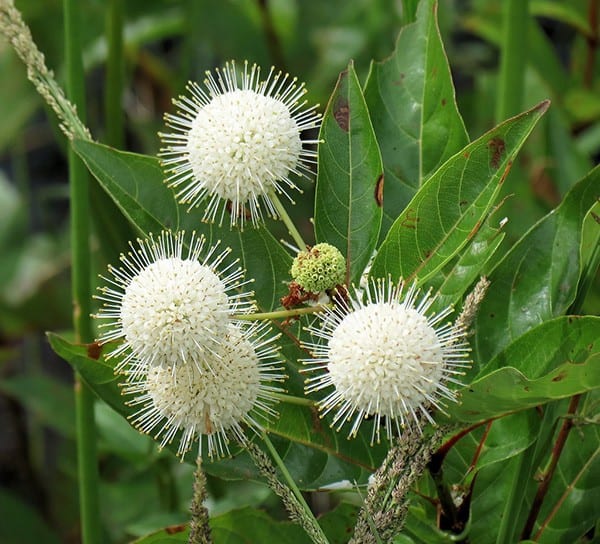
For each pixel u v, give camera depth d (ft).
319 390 1.39
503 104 1.67
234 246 1.40
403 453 1.25
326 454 1.39
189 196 1.39
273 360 1.38
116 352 1.34
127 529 1.69
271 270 1.40
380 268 1.35
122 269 1.37
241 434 1.33
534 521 1.42
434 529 1.39
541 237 1.40
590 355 1.24
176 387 1.32
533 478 1.41
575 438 1.45
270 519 1.44
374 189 1.37
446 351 1.28
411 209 1.32
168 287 1.30
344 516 1.46
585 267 1.35
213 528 1.43
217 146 1.34
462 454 1.42
